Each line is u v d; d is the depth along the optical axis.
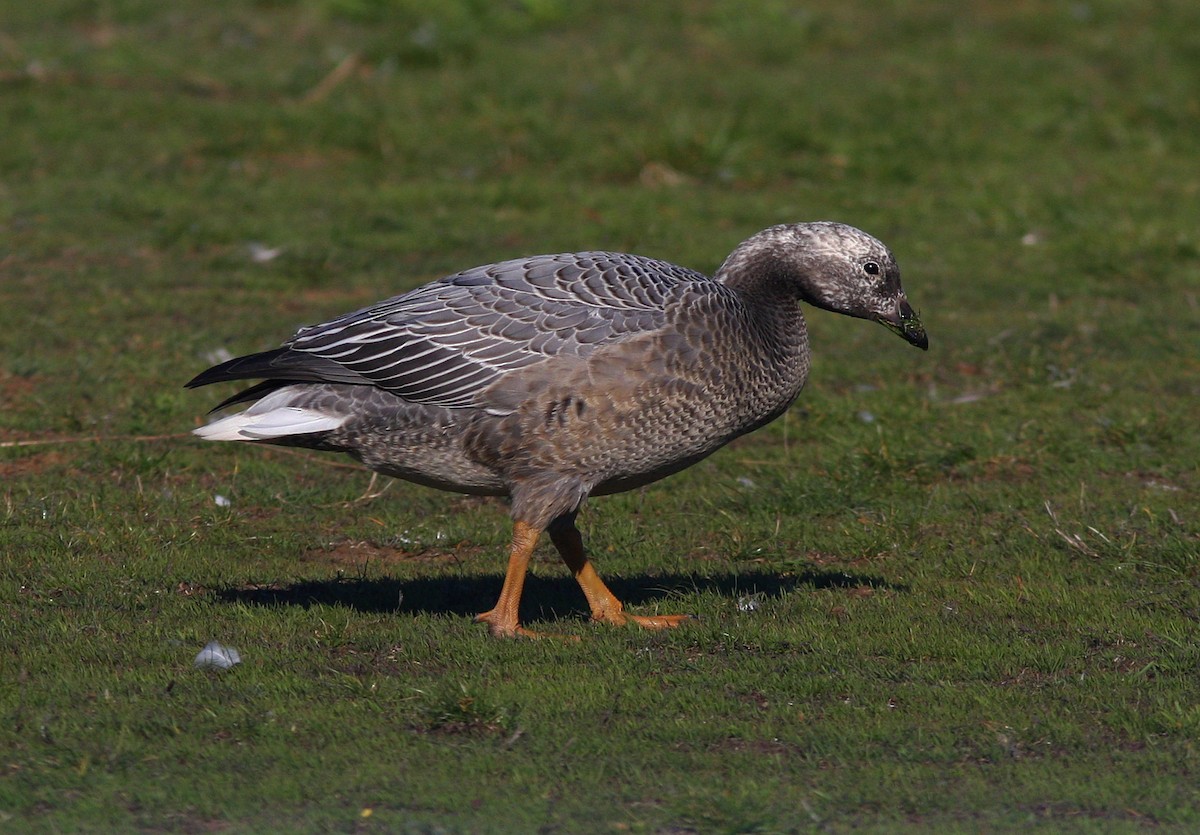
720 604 10.68
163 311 17.12
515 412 9.59
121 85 25.31
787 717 8.65
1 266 18.31
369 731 8.33
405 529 12.14
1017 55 28.86
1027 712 8.77
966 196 22.59
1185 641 9.93
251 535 11.88
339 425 9.85
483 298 9.81
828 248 10.41
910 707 8.81
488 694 8.74
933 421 14.74
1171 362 16.58
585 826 7.30
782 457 13.95
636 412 9.60
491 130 24.28
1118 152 24.75
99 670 9.04
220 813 7.39
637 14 31.12
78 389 14.79
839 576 11.41
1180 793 7.77
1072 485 13.27
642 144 23.38
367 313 10.01
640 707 8.73
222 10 30.27
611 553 11.88
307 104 24.91
